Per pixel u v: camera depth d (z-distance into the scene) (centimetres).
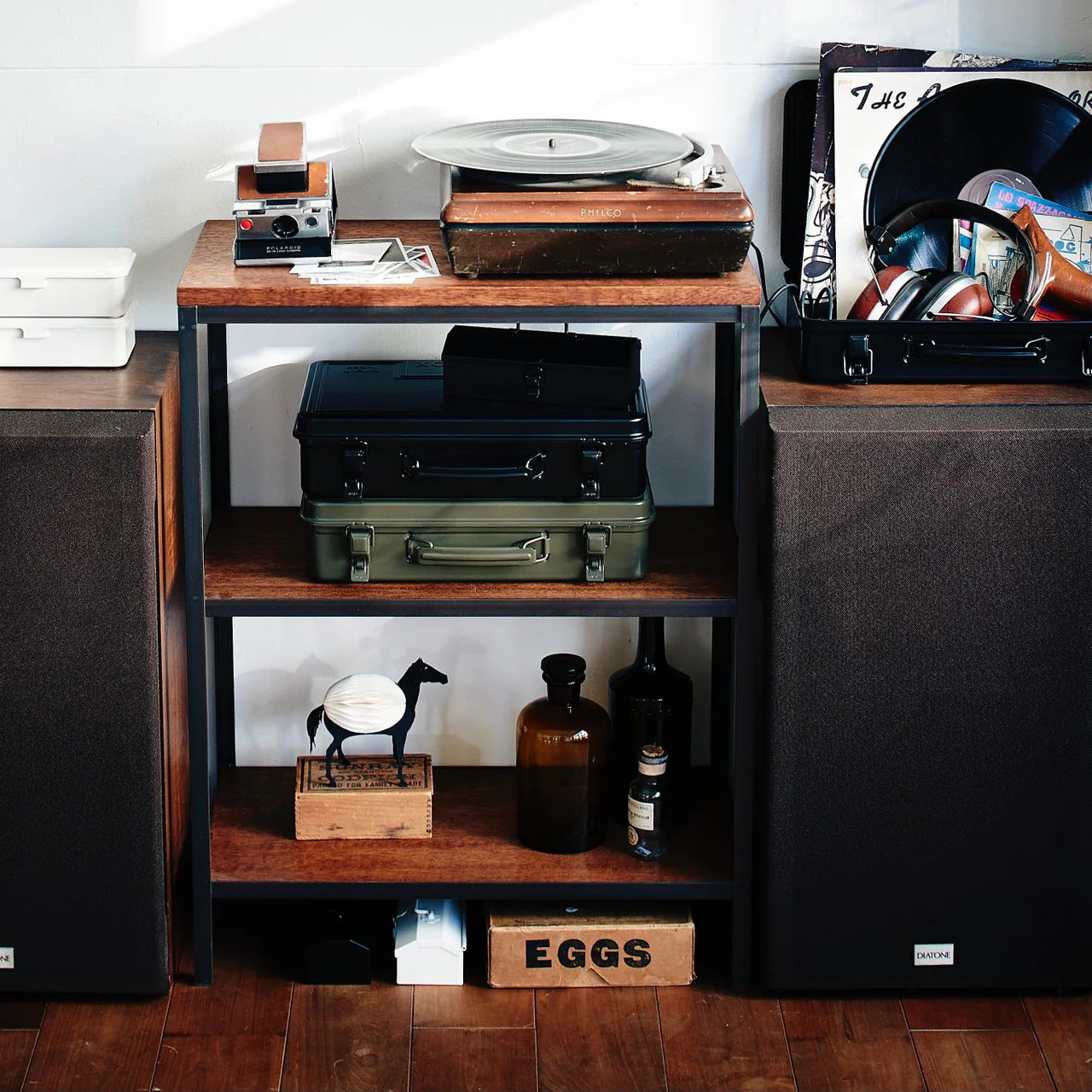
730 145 245
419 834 243
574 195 204
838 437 207
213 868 234
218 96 240
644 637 245
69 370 226
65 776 219
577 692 237
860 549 212
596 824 240
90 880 223
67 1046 222
